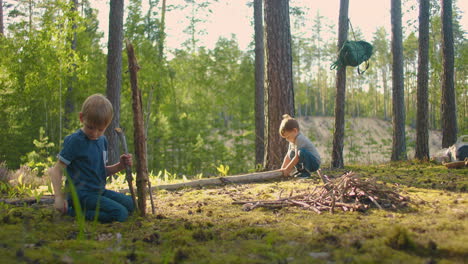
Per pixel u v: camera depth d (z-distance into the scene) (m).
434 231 2.23
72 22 11.85
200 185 5.16
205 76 21.41
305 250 1.92
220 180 5.30
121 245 2.11
